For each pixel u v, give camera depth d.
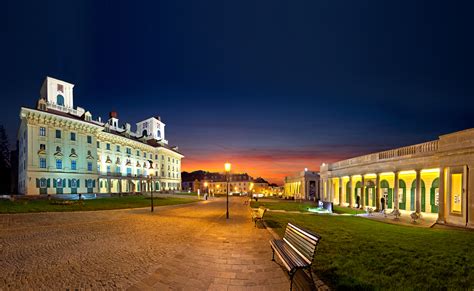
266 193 129.62
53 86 54.03
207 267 7.29
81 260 7.58
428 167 22.44
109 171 63.03
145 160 78.25
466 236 11.50
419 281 5.73
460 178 16.64
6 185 67.50
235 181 129.75
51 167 46.50
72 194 45.72
